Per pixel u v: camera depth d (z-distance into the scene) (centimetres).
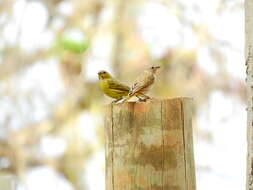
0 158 1580
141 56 1542
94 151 1595
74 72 1554
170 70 1508
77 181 1582
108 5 1616
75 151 1592
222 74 1517
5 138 1582
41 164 1596
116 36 1577
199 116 1511
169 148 545
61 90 1582
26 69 1582
